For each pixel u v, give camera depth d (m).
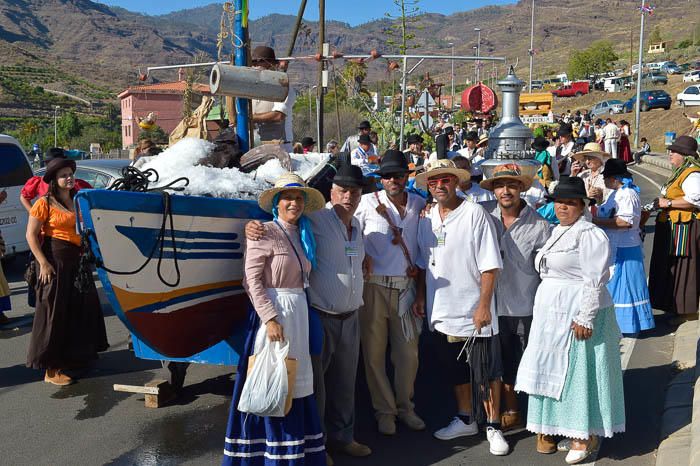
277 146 6.87
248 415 4.98
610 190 8.19
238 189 6.04
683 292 8.50
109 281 5.16
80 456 5.72
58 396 7.04
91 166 12.71
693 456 5.10
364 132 14.14
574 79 99.69
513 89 8.42
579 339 5.34
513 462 5.54
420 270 6.08
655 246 8.77
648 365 7.42
